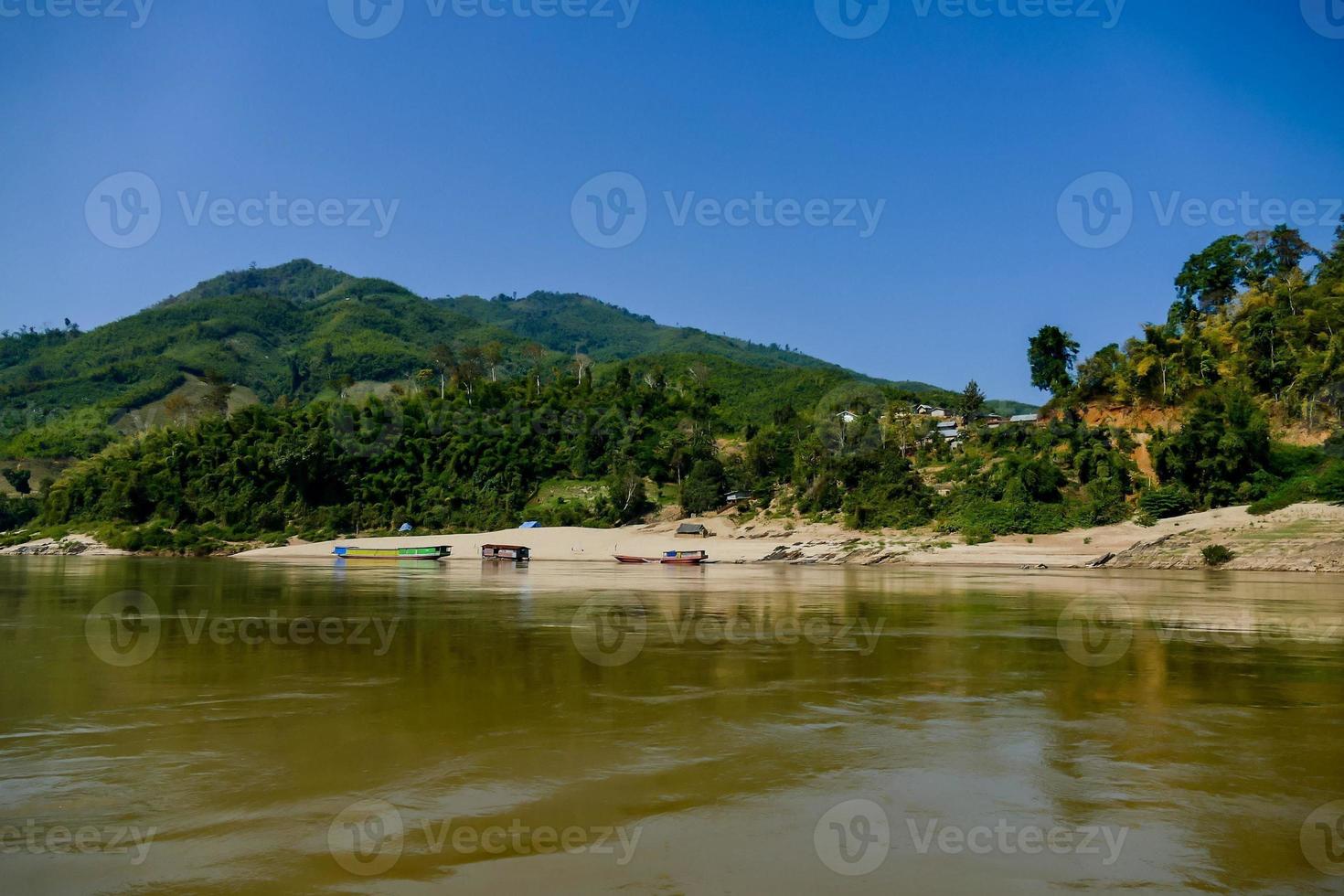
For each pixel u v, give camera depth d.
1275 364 88.19
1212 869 9.80
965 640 26.58
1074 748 14.50
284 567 72.19
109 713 16.83
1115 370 95.75
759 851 10.23
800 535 86.31
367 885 9.27
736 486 103.94
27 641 26.52
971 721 16.23
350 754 14.05
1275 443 78.19
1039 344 104.12
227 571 65.94
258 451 111.31
